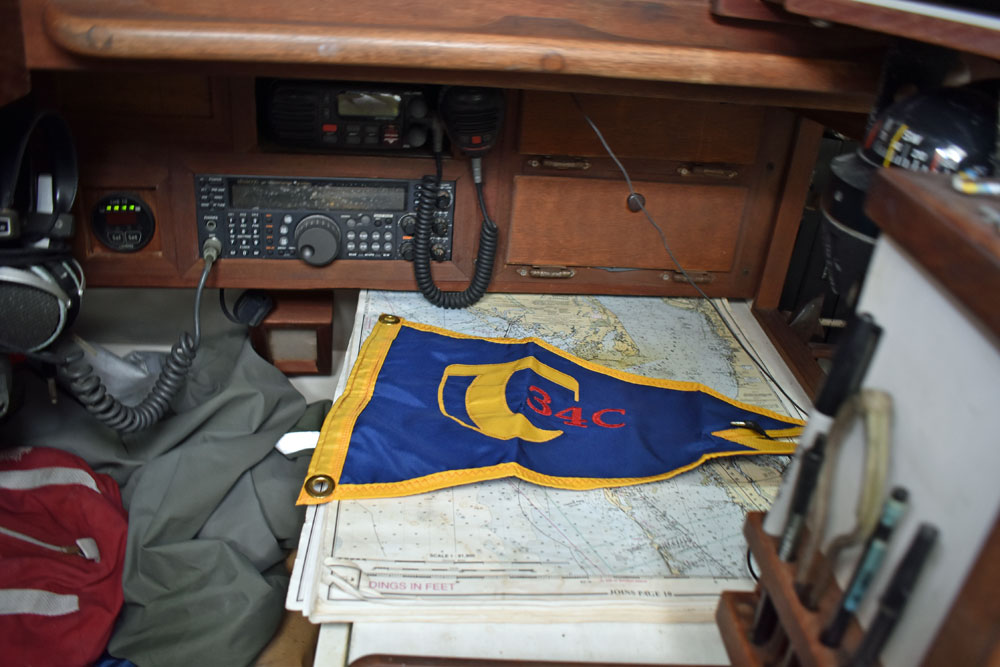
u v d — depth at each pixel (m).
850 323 0.48
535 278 1.24
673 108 1.12
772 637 0.55
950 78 0.71
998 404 0.35
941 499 0.39
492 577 0.71
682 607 0.70
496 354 1.08
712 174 1.18
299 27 0.74
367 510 0.78
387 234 1.15
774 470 0.91
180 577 1.03
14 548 0.99
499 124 1.06
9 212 0.76
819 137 1.15
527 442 0.90
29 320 0.81
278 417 1.19
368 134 1.06
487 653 0.66
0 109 0.80
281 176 1.09
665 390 1.04
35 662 0.94
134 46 0.72
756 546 0.56
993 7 0.55
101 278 1.11
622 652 0.67
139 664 1.02
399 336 1.09
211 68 0.79
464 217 1.17
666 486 0.87
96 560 1.03
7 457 1.05
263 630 1.05
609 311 1.24
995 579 0.34
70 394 1.13
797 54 0.80
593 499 0.83
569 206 1.18
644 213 1.20
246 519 1.10
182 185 1.07
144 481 1.06
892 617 0.40
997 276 0.34
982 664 0.35
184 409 1.17
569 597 0.70
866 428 0.44
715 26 0.80
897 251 0.45
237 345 1.26
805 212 1.27
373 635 0.66
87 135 1.03
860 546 0.46
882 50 0.80
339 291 1.40
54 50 0.75
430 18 0.77
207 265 1.09
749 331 1.22
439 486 0.82
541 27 0.79
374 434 0.88
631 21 0.79
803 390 1.08
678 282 1.28
